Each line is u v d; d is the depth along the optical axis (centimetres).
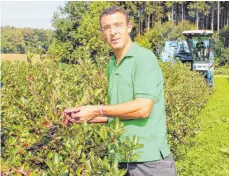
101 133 309
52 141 341
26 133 331
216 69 4806
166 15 7138
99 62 724
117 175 285
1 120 331
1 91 423
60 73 542
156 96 340
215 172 783
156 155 345
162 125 350
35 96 399
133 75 340
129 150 311
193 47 2206
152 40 4588
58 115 357
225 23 7788
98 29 2998
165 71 1363
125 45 344
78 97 421
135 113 327
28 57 568
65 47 3011
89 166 290
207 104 1778
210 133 1130
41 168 334
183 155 848
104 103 467
